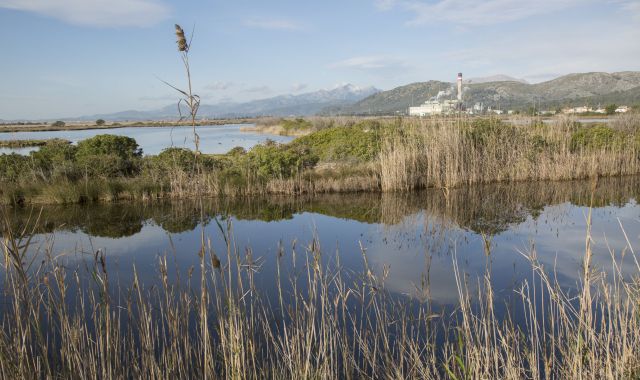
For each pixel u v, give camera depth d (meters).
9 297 5.55
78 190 17.83
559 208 16.03
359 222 14.45
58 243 12.01
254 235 12.88
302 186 19.61
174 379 4.70
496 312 7.05
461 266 9.57
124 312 6.93
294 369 4.68
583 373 4.47
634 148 23.38
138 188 18.47
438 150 20.47
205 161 21.48
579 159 22.19
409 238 12.20
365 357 5.47
